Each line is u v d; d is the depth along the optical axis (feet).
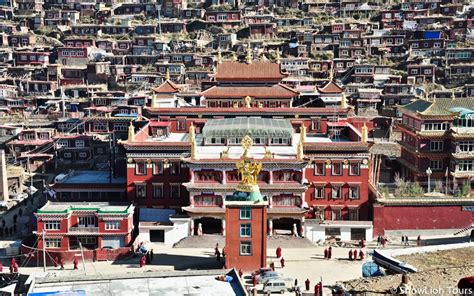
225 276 221.25
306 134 451.94
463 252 248.52
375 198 389.80
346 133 440.04
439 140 439.63
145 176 399.24
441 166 441.68
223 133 414.00
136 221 396.37
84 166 576.61
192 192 377.30
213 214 373.61
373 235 382.22
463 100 470.80
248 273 321.52
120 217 360.48
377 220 381.81
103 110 644.69
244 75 485.15
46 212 357.82
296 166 376.07
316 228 376.48
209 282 217.36
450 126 439.22
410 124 465.47
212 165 376.89
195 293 207.31
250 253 322.14
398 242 371.97
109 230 361.92
